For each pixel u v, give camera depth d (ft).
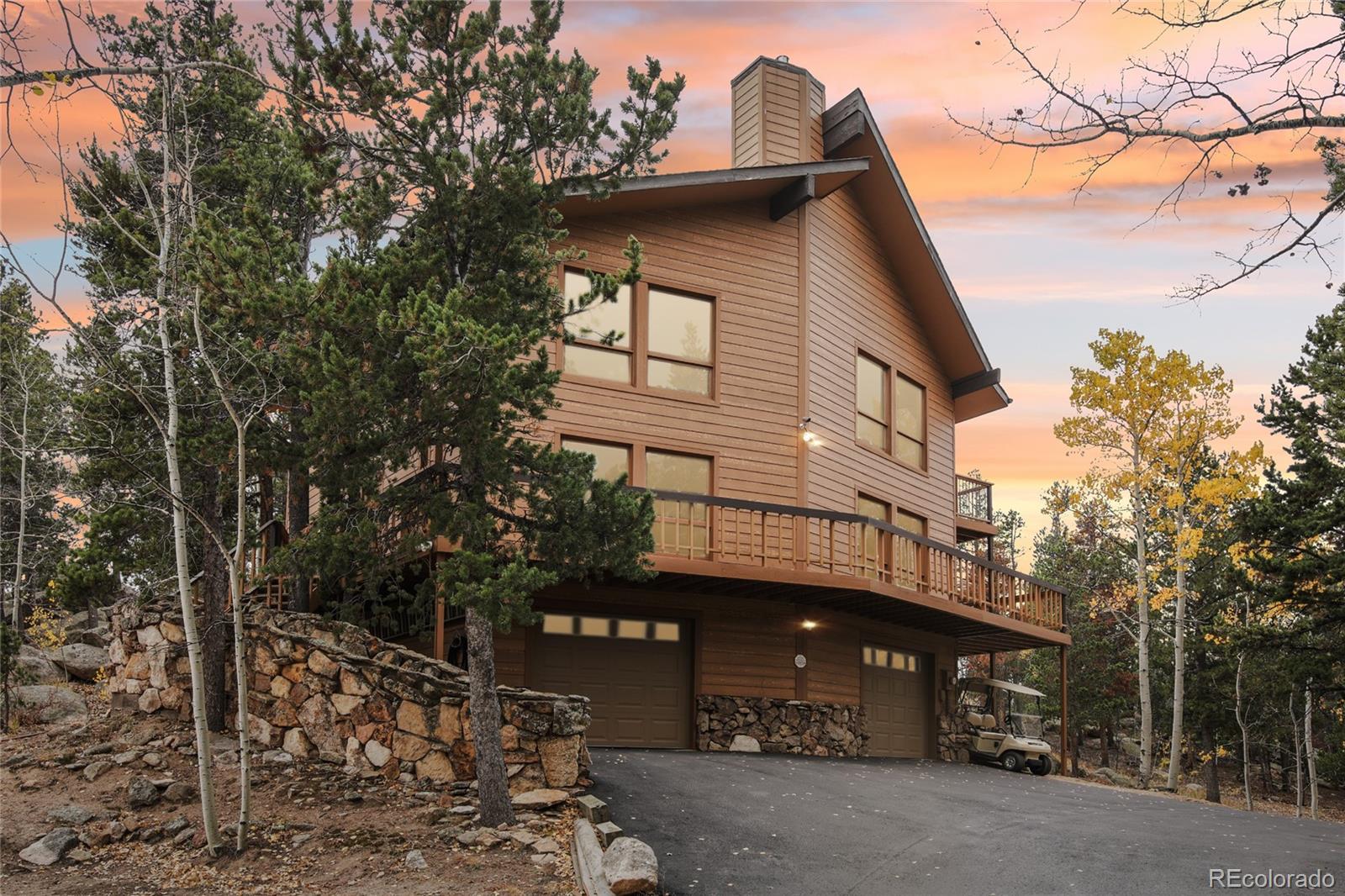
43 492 47.78
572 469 35.96
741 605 64.80
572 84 35.73
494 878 27.91
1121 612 104.47
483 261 35.60
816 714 65.92
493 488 34.96
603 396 60.70
